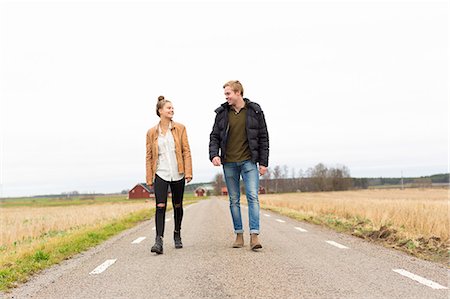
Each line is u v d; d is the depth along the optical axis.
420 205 17.44
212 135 7.84
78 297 4.86
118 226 13.43
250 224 7.68
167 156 7.82
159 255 7.38
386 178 114.69
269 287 5.04
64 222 18.02
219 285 5.17
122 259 7.16
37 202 105.81
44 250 8.14
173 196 8.11
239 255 7.16
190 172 7.95
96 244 9.44
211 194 175.00
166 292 4.93
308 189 118.62
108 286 5.31
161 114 7.93
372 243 8.70
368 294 4.71
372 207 17.59
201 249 7.91
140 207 30.86
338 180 114.94
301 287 5.03
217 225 13.21
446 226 10.37
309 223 13.72
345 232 10.82
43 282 5.72
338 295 4.68
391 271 5.89
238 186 7.98
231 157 7.71
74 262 7.15
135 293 4.93
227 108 7.75
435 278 5.49
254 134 7.59
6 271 6.15
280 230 11.32
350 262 6.54
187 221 15.02
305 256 7.06
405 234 9.41
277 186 123.06
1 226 16.59
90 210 29.41
